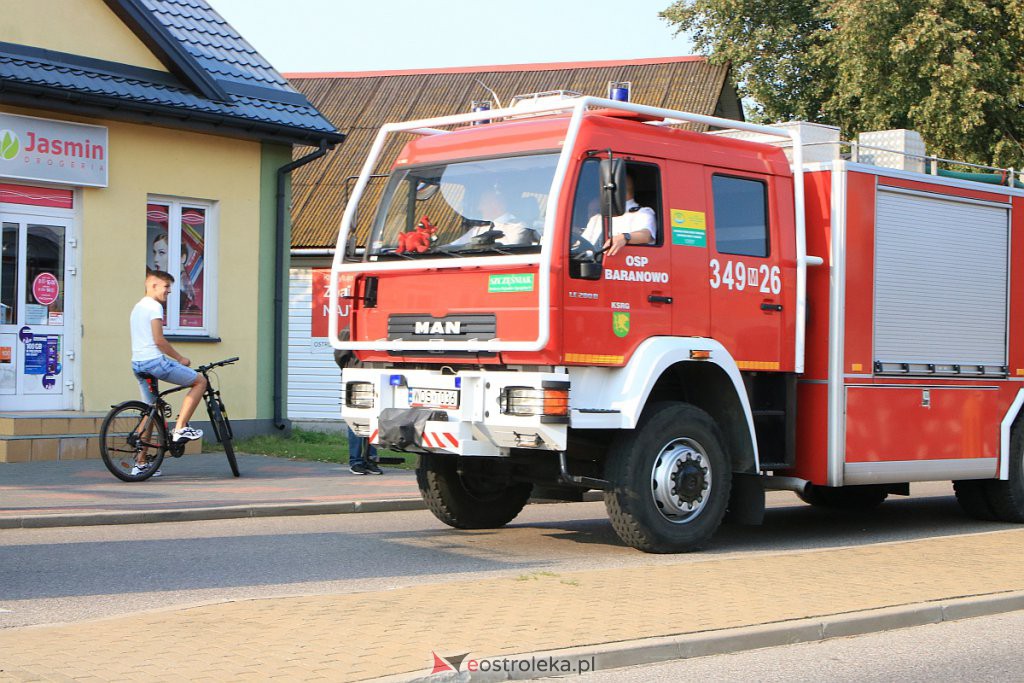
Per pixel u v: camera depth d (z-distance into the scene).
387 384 9.92
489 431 9.27
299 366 25.78
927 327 11.64
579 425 9.12
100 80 16.14
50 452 14.89
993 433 12.23
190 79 17.14
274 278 18.61
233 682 5.57
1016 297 12.49
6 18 15.46
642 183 9.62
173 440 13.48
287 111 18.41
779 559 9.39
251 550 9.60
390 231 10.11
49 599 7.65
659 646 6.52
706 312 9.95
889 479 11.25
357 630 6.59
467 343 9.33
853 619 7.32
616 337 9.32
